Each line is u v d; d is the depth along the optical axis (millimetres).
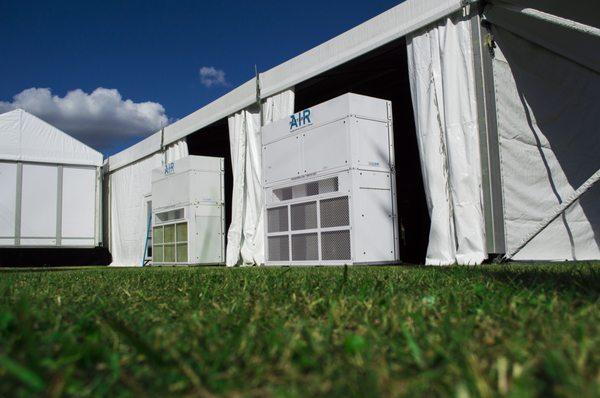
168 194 10125
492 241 4859
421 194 9117
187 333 1110
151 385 725
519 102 5125
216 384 716
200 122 9945
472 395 648
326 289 2033
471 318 1187
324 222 5828
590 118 5336
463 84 5301
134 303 1789
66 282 3070
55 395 646
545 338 952
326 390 674
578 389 632
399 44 6242
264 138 6863
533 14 4473
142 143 12461
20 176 13594
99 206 14453
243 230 8430
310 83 7570
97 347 898
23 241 13500
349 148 5543
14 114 13578
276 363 831
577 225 5191
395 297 1662
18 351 885
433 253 5438
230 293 2043
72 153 14195
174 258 9852
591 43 5020
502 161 4922
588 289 1657
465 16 5305
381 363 789
